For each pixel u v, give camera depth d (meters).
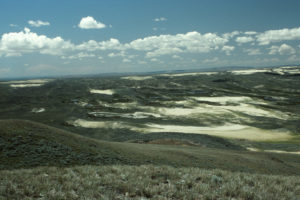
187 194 8.98
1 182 9.41
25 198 7.93
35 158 17.22
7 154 17.17
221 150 41.28
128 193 9.04
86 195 8.41
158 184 10.48
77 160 18.39
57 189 8.91
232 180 11.31
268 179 12.22
